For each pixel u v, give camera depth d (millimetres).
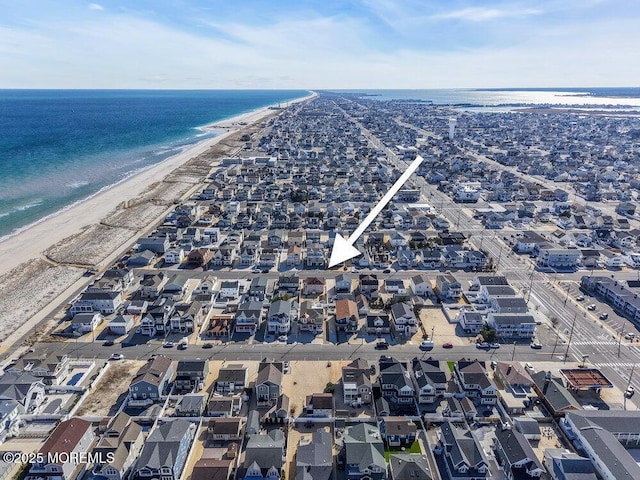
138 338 100188
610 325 107375
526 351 96875
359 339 100750
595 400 82000
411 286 125250
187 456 68625
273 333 102375
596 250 146250
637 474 62344
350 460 64500
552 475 65500
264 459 64562
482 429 75062
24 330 102500
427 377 82000
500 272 136000
